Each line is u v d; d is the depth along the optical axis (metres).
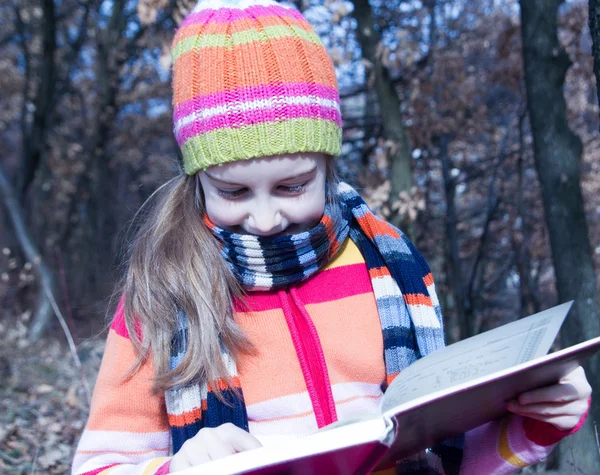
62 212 16.75
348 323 1.56
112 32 11.84
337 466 1.04
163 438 1.45
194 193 1.60
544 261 11.61
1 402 5.09
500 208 10.90
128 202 15.67
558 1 3.77
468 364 1.26
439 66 8.52
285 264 1.50
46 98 11.97
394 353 1.53
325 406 1.46
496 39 9.73
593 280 3.73
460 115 8.76
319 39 1.54
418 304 1.60
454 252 9.45
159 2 5.15
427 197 9.70
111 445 1.38
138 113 14.54
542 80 3.77
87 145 13.76
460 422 1.33
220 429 1.22
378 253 1.67
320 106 1.44
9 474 3.60
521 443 1.47
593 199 11.37
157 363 1.40
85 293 13.45
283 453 1.01
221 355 1.43
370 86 6.67
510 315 12.67
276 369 1.48
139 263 1.49
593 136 10.05
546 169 3.78
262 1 1.55
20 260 11.52
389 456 1.27
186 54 1.46
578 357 1.16
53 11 11.80
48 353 7.38
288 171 1.40
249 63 1.40
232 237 1.48
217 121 1.38
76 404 4.90
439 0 9.14
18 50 14.43
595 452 3.25
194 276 1.46
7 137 17.69
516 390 1.27
